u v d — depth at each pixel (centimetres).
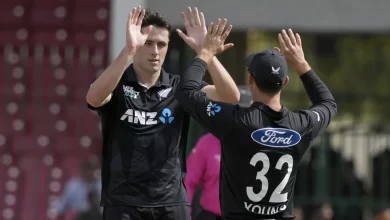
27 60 4328
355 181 3769
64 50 4344
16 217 3897
